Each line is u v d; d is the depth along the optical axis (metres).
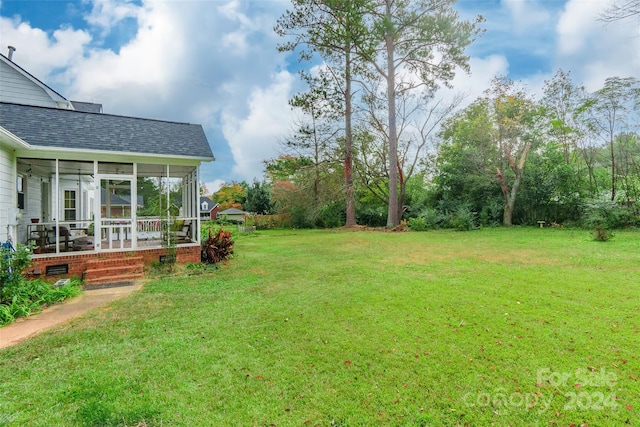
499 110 20.64
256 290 6.55
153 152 8.66
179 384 3.13
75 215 12.62
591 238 12.68
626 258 8.64
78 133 8.38
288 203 25.69
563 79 19.58
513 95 20.61
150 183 22.23
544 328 4.25
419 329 4.32
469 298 5.60
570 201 19.28
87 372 3.37
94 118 9.26
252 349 3.85
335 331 4.33
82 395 2.95
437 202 23.86
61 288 6.45
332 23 20.06
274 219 26.05
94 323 4.82
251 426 2.55
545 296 5.60
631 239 12.18
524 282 6.55
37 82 13.03
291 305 5.49
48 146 7.51
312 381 3.15
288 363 3.50
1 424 2.58
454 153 23.19
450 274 7.49
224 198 46.22
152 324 4.74
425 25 18.33
